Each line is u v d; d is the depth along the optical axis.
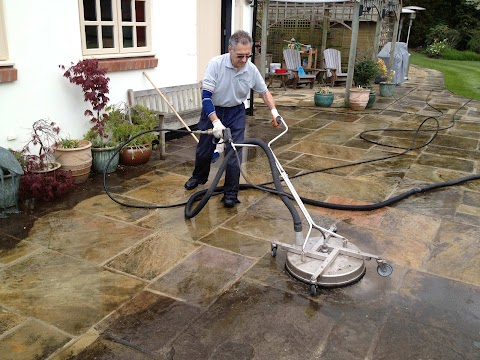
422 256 3.31
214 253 3.30
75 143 4.50
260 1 9.41
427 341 2.42
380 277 3.02
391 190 4.63
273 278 2.99
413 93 11.91
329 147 6.28
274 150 6.07
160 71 5.88
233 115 3.93
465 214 4.06
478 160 5.75
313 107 9.45
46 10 4.31
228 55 3.67
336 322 2.56
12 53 4.09
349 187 4.71
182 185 4.61
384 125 7.77
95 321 2.53
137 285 2.88
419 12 27.45
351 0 10.02
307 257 3.07
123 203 4.12
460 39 26.94
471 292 2.88
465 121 8.21
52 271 3.02
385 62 13.12
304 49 13.51
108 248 3.34
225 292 2.83
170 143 6.19
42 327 2.47
